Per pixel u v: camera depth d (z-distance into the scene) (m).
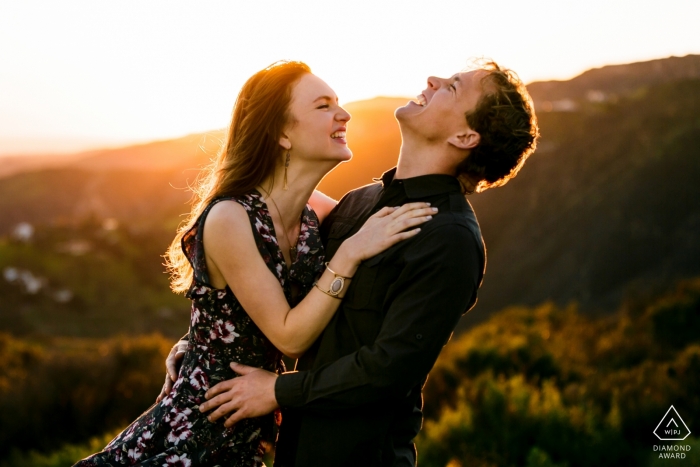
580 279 42.91
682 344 8.95
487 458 4.92
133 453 2.35
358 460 2.19
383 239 2.19
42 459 7.05
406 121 2.45
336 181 40.81
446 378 7.61
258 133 2.36
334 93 2.44
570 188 57.31
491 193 62.06
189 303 70.88
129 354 9.51
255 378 2.28
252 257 2.25
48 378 8.64
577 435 5.11
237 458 2.37
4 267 69.88
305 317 2.21
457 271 2.10
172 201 142.25
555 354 8.64
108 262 74.88
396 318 2.11
